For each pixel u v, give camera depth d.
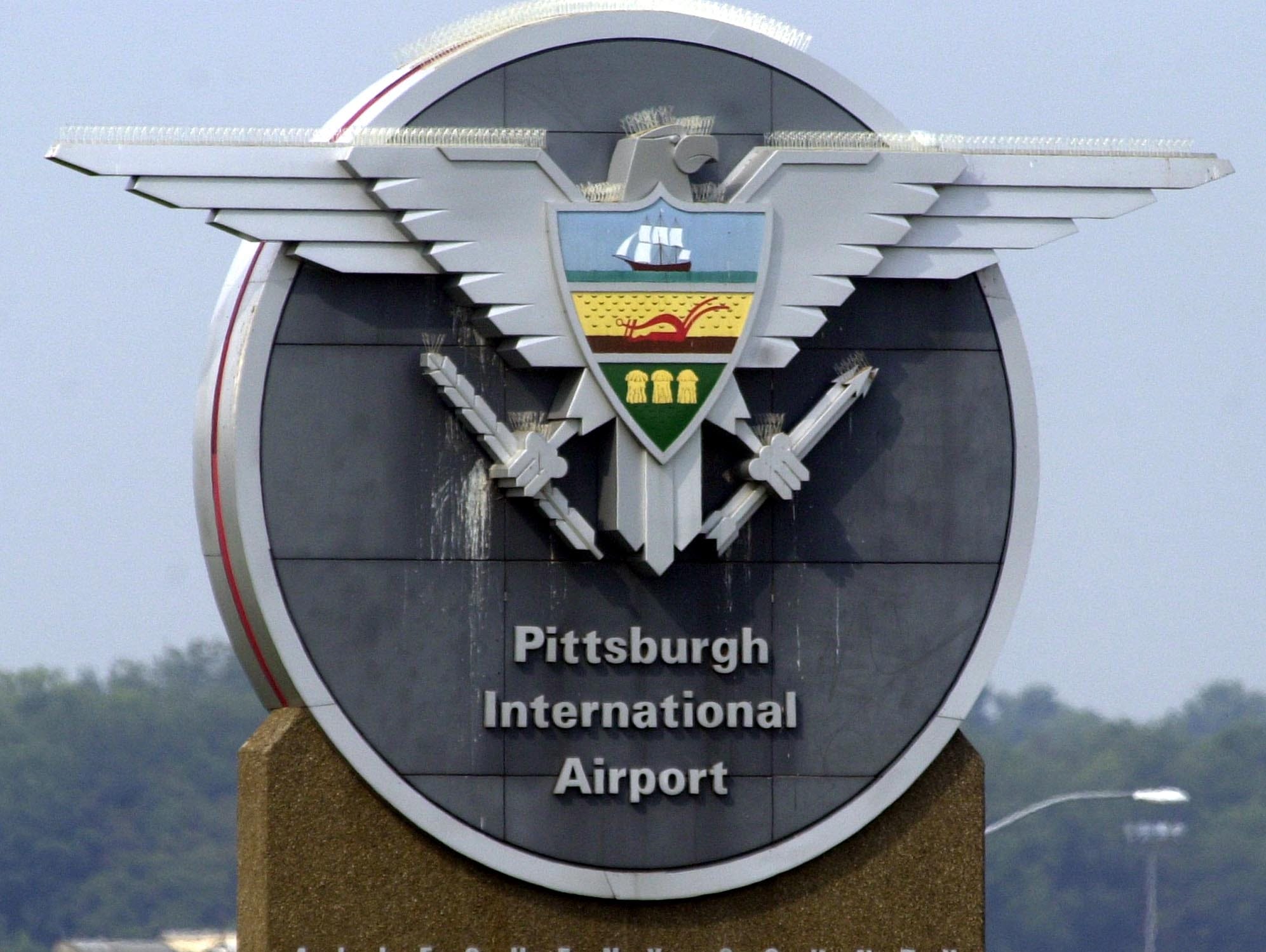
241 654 39.44
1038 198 40.59
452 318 38.88
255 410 38.16
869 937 39.84
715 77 39.97
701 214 39.28
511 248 38.62
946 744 40.22
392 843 38.44
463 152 38.47
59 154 37.31
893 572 40.12
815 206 39.78
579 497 39.16
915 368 40.38
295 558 38.22
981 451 40.47
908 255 40.25
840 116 40.38
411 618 38.56
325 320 38.47
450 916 38.59
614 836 39.03
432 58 40.25
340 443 38.44
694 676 39.44
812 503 39.97
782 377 39.97
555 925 38.91
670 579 39.44
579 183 39.38
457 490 38.75
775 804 39.53
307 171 38.12
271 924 38.00
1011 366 40.59
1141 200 40.78
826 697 39.78
